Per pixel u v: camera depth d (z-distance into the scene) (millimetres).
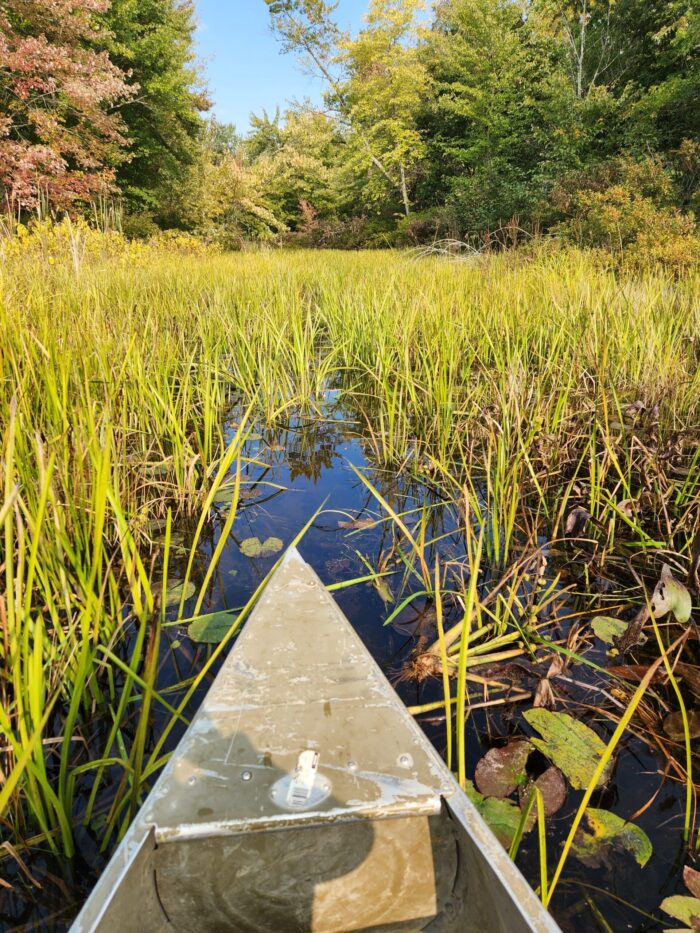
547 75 15125
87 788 1313
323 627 1447
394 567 2219
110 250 8078
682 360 3475
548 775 1288
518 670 1612
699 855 1157
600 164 10133
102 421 2193
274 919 1052
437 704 1485
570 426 2971
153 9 16703
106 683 1622
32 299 3357
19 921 1051
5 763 1277
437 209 18141
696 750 1408
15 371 2270
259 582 2127
